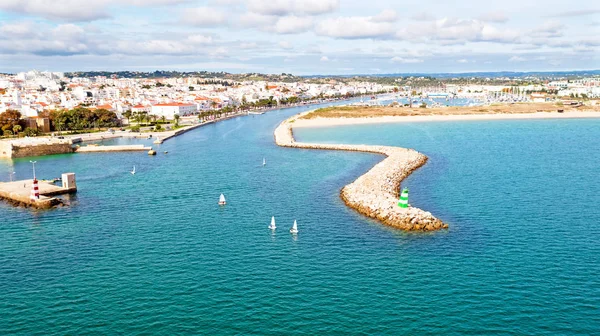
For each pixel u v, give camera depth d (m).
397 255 87.50
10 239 100.62
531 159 187.00
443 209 116.19
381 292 73.25
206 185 147.12
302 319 66.06
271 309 68.75
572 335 61.78
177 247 93.56
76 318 67.25
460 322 64.81
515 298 71.00
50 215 118.19
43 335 63.19
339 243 94.00
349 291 73.75
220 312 68.06
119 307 70.06
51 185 146.25
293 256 87.81
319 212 115.25
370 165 178.62
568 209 115.44
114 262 86.69
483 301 70.12
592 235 97.06
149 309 69.25
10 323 66.19
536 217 109.19
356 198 121.81
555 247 90.62
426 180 149.75
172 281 78.19
